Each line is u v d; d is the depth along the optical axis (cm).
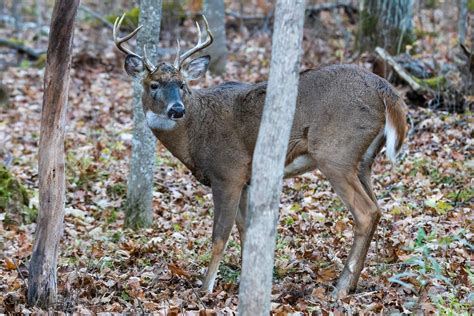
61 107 945
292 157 1073
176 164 1670
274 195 734
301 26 735
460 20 2181
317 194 1436
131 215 1409
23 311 934
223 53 2309
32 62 2539
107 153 1752
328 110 1044
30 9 3278
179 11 2823
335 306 955
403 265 1081
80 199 1536
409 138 1662
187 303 993
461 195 1362
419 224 1231
